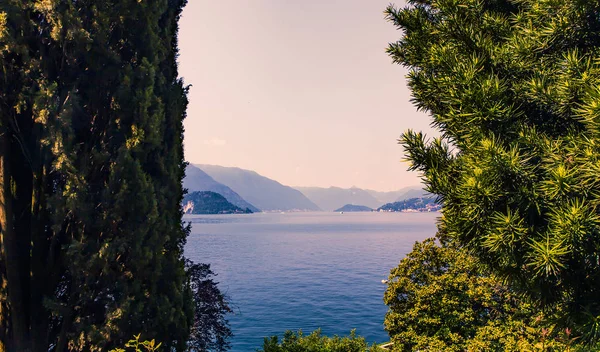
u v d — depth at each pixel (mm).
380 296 64750
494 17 6516
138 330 10906
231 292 68750
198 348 19328
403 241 175750
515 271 5672
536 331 12305
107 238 10828
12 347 10672
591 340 5293
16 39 9945
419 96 6578
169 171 13664
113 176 10984
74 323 10594
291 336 15680
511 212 5262
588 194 4832
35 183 11070
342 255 126688
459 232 5828
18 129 10625
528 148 5320
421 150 6266
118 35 12234
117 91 11508
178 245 14367
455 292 15398
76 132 11430
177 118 14938
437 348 14398
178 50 16781
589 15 5277
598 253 4801
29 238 11328
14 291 10672
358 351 15297
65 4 10375
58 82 10891
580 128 5418
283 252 137250
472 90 5316
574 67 5059
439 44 6539
